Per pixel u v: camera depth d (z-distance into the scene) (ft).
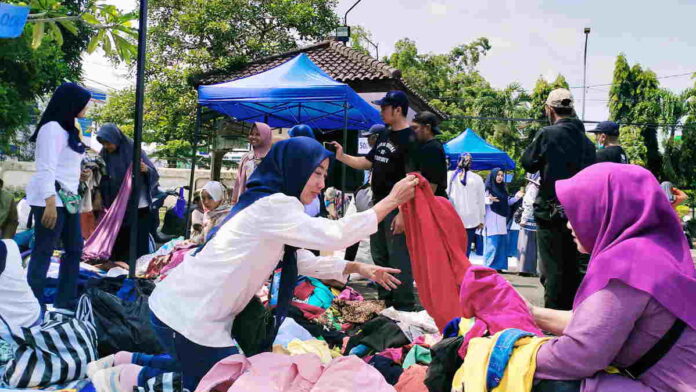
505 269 31.48
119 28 14.10
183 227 28.30
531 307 9.02
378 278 10.12
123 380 9.71
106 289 15.07
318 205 19.35
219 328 8.59
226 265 8.42
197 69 65.82
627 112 110.22
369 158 18.20
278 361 8.74
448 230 10.59
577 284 14.67
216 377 8.45
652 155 103.40
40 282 13.85
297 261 10.22
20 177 56.80
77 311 12.32
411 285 16.93
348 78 46.21
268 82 25.46
